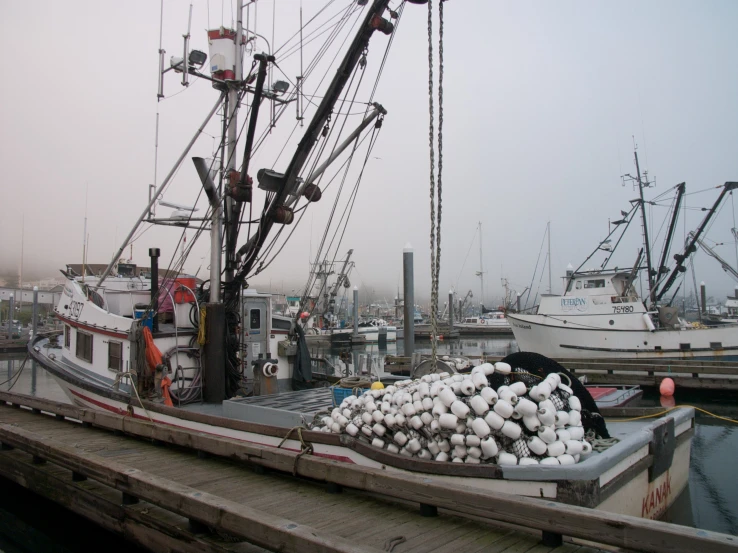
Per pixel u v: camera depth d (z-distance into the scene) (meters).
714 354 18.66
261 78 7.51
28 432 7.17
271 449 5.46
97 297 10.29
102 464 5.36
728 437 10.73
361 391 6.61
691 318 53.19
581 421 4.72
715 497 7.01
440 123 4.49
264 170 8.00
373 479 4.44
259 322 10.13
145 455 6.55
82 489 5.67
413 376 7.26
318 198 8.51
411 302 14.17
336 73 7.15
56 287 45.50
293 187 8.15
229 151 9.16
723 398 15.45
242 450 5.70
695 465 8.67
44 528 6.61
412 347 14.07
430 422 4.46
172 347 8.66
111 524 5.16
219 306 8.50
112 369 9.03
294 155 7.75
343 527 4.01
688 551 2.74
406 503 4.55
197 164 8.34
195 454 6.60
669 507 5.19
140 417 7.85
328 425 5.59
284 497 4.80
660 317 21.98
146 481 4.69
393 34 6.79
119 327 8.80
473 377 4.38
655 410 6.24
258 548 3.91
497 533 3.80
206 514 4.02
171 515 4.71
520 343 22.53
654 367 16.81
